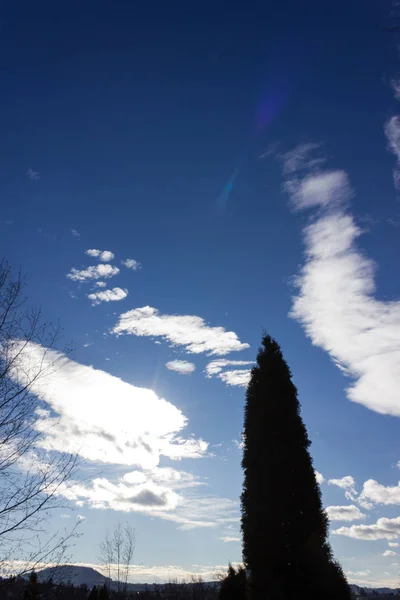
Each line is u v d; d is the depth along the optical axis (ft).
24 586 30.14
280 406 75.05
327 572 62.39
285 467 69.97
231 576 79.56
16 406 32.14
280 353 81.56
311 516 66.85
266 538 65.87
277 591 62.23
